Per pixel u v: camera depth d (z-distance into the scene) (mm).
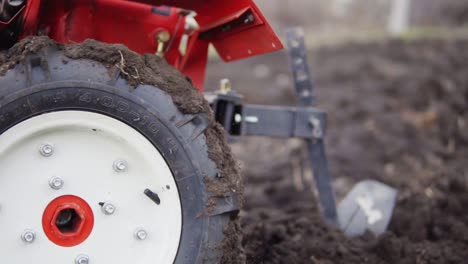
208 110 1448
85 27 1564
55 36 1540
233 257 1448
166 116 1414
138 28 1608
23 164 1390
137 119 1404
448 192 2209
